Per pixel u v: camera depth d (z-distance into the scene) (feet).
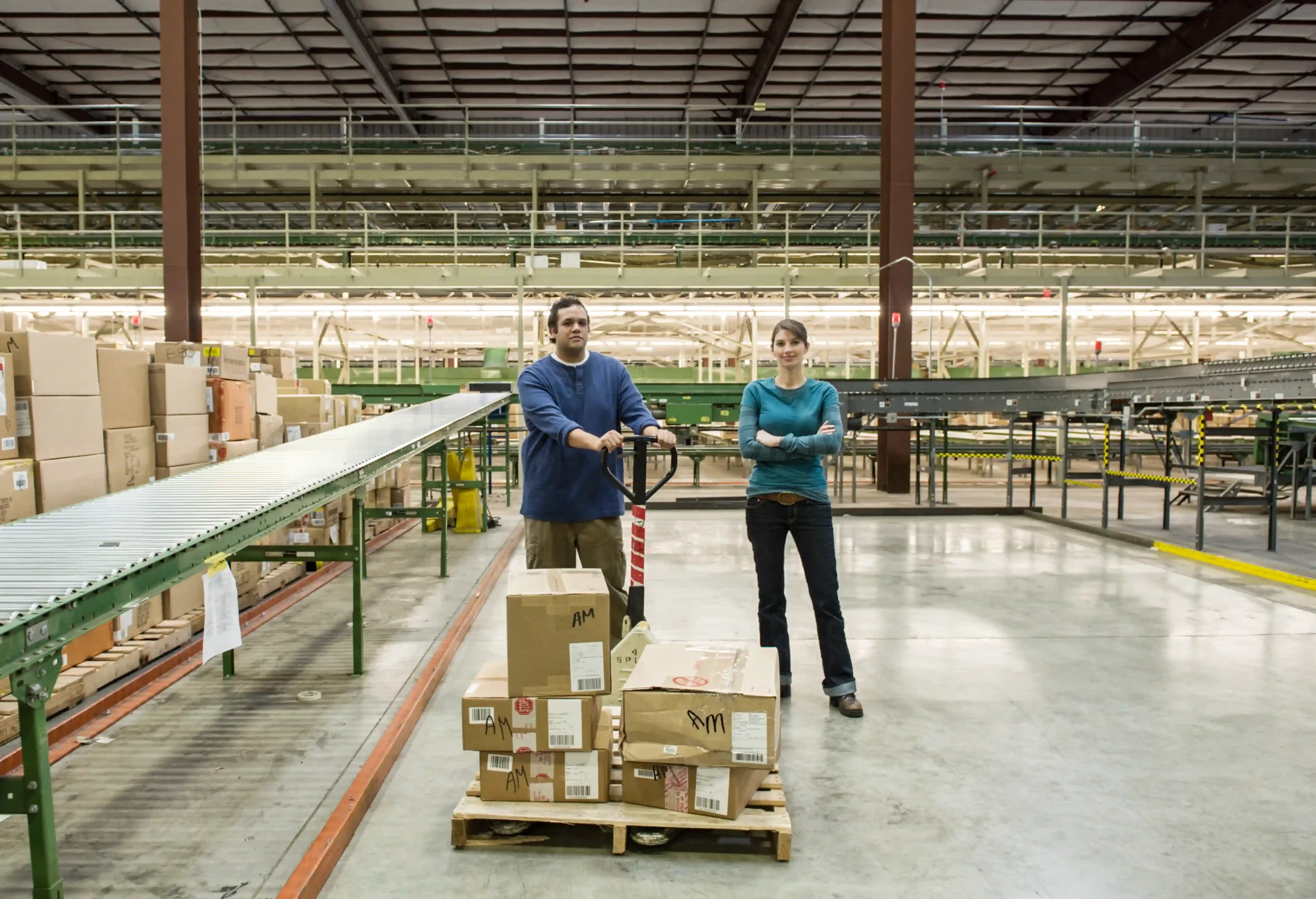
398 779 8.41
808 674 11.88
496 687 7.52
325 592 16.51
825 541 10.30
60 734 9.07
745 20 46.26
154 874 6.42
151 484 8.70
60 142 43.93
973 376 60.70
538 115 58.44
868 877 6.61
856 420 30.22
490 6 44.68
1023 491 38.45
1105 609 15.71
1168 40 47.57
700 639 13.78
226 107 57.00
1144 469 47.91
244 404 15.38
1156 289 39.04
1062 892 6.38
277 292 43.16
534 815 7.02
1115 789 8.18
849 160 45.42
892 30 34.63
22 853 6.74
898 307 35.32
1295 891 6.39
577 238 44.52
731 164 45.32
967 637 13.83
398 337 49.88
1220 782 8.33
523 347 39.60
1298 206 51.01
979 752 9.09
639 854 6.98
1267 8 41.06
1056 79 53.67
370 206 57.00
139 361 12.67
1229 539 23.48
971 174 45.96
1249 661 12.46
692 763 6.96
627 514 30.01
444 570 18.11
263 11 44.21
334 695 10.48
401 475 26.27
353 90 54.54
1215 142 45.88
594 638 7.22
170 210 32.71
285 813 7.41
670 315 46.44
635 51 49.98
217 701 10.26
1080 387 25.88
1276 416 21.07
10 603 4.71
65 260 44.16
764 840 7.20
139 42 47.37
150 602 11.86
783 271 38.86
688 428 38.52
